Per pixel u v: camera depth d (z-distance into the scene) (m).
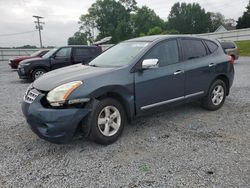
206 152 4.05
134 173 3.51
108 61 5.14
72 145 4.43
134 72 4.64
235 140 4.48
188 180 3.30
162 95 5.03
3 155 4.13
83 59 12.91
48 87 4.12
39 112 3.95
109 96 4.46
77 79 4.17
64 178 3.44
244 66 16.28
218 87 6.17
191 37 5.79
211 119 5.58
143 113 4.86
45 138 4.00
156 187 3.18
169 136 4.72
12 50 32.41
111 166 3.71
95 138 4.25
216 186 3.16
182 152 4.07
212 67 5.88
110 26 82.56
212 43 6.24
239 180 3.27
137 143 4.45
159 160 3.84
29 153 4.18
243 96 7.57
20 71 12.23
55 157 4.03
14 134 5.02
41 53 17.22
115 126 4.48
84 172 3.57
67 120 3.91
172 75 5.12
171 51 5.29
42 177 3.48
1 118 6.07
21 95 8.88
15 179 3.44
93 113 4.15
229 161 3.75
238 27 74.81
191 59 5.57
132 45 5.32
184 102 5.52
